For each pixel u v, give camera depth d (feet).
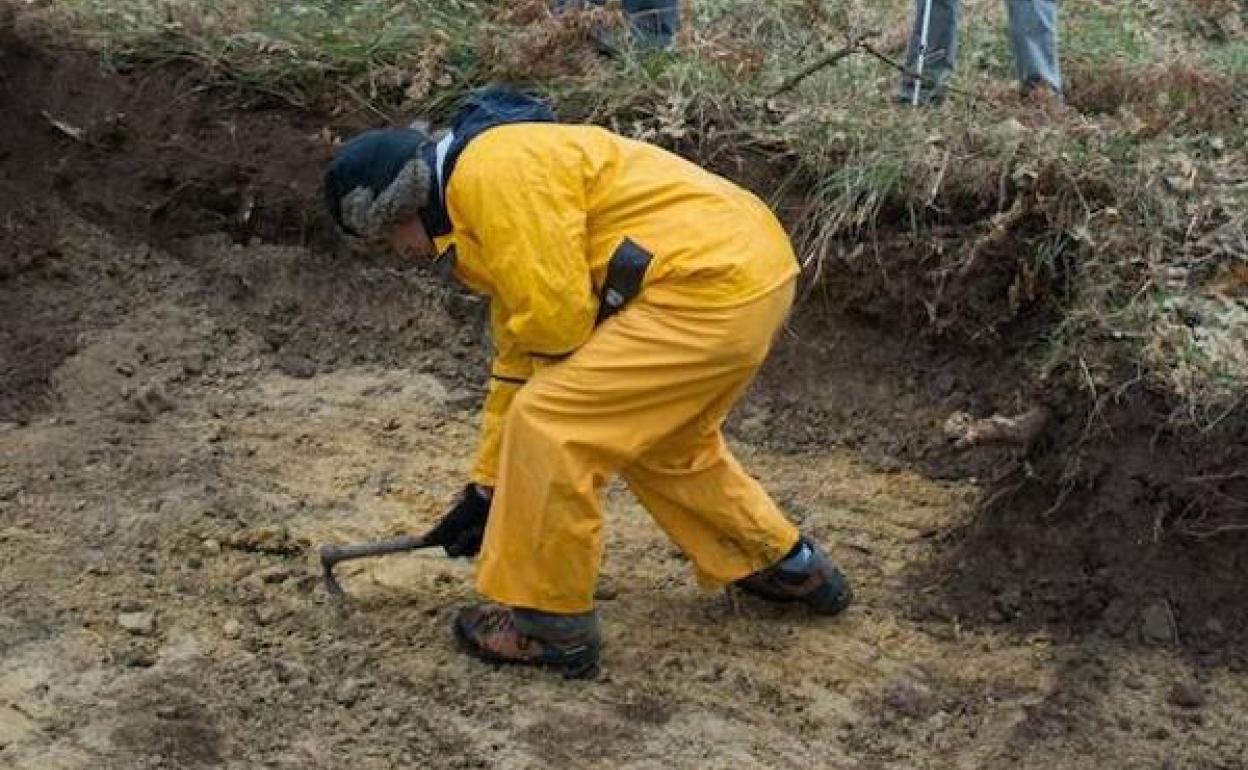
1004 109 21.43
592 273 14.24
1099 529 16.92
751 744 14.83
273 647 15.84
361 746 14.61
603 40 22.81
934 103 22.48
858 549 17.83
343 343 21.44
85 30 23.90
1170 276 18.47
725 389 14.66
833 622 16.57
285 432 19.61
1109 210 19.02
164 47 23.49
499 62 22.68
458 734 14.79
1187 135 21.22
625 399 14.21
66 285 21.90
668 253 14.05
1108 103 23.65
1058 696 15.48
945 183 20.11
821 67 21.79
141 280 22.16
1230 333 17.80
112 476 18.49
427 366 21.04
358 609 16.42
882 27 25.59
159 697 15.07
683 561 17.53
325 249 22.21
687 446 15.20
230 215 22.56
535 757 14.55
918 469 19.25
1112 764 14.62
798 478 19.19
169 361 20.81
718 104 21.54
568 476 14.20
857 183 20.24
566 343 13.89
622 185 14.15
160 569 16.94
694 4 25.23
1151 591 16.42
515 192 13.51
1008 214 19.33
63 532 17.44
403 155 13.92
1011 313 19.43
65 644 15.72
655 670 15.76
